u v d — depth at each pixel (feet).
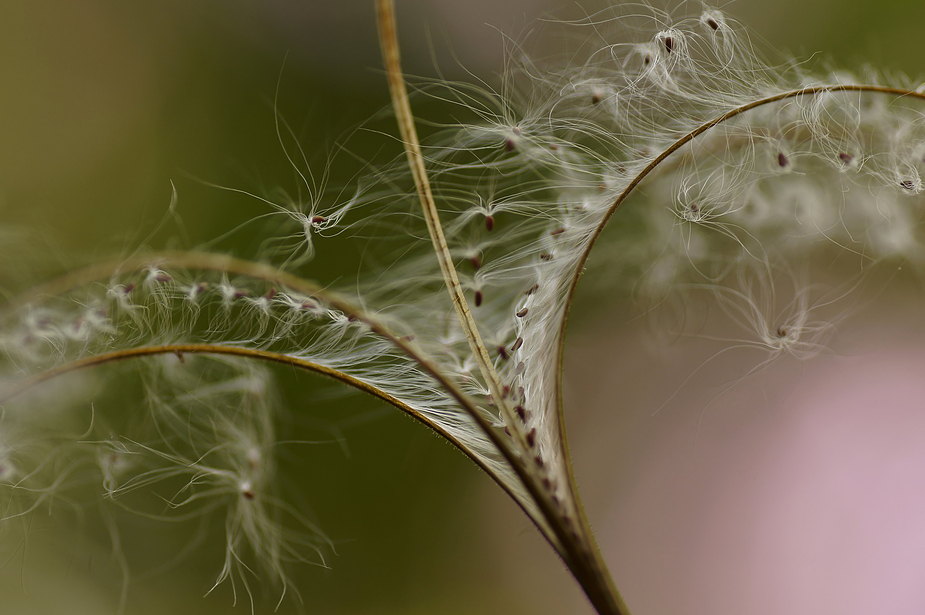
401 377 0.79
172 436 0.85
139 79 0.94
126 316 0.81
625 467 0.91
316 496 0.91
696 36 0.82
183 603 0.89
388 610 0.91
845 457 0.90
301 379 0.91
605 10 0.84
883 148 0.82
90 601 0.88
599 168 0.81
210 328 0.81
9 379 0.81
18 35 0.94
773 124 0.81
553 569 0.92
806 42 0.92
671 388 0.91
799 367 0.90
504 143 0.82
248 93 0.93
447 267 0.78
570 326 0.91
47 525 0.87
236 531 0.88
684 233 0.87
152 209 0.92
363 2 0.92
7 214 0.92
